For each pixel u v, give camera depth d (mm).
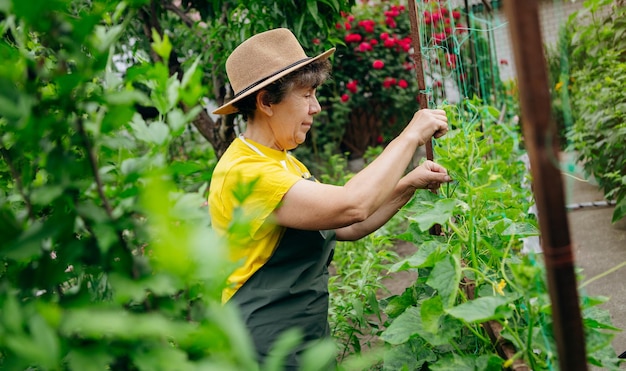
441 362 1312
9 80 740
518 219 1955
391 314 1906
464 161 1943
